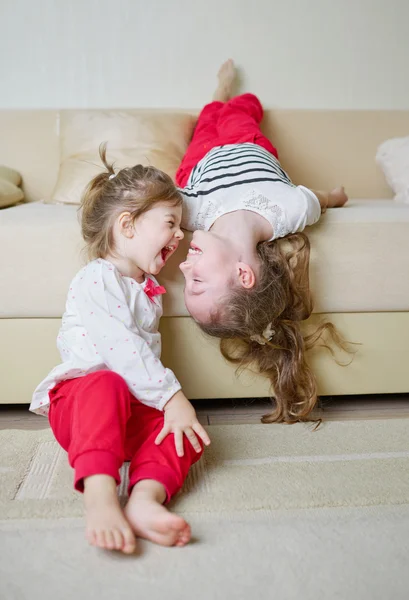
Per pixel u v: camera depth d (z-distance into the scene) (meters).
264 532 0.78
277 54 1.91
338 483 0.91
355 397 1.34
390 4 1.91
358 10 1.90
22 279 1.12
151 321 1.04
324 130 1.90
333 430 1.11
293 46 1.91
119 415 0.83
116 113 1.74
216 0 1.86
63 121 1.79
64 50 1.86
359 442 1.06
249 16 1.88
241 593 0.66
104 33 1.86
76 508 0.83
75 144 1.69
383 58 1.95
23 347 1.15
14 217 1.14
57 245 1.11
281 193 1.12
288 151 1.90
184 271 1.05
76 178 1.61
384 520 0.82
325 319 1.19
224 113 1.68
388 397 1.35
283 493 0.88
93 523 0.72
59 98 1.88
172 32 1.87
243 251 1.04
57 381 0.95
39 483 0.90
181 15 1.86
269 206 1.09
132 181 1.01
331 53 1.93
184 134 1.75
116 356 0.92
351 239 1.15
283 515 0.82
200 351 1.18
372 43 1.93
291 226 1.10
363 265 1.16
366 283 1.17
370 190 1.93
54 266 1.11
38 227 1.10
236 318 1.02
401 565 0.72
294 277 1.11
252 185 1.14
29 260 1.11
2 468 0.94
